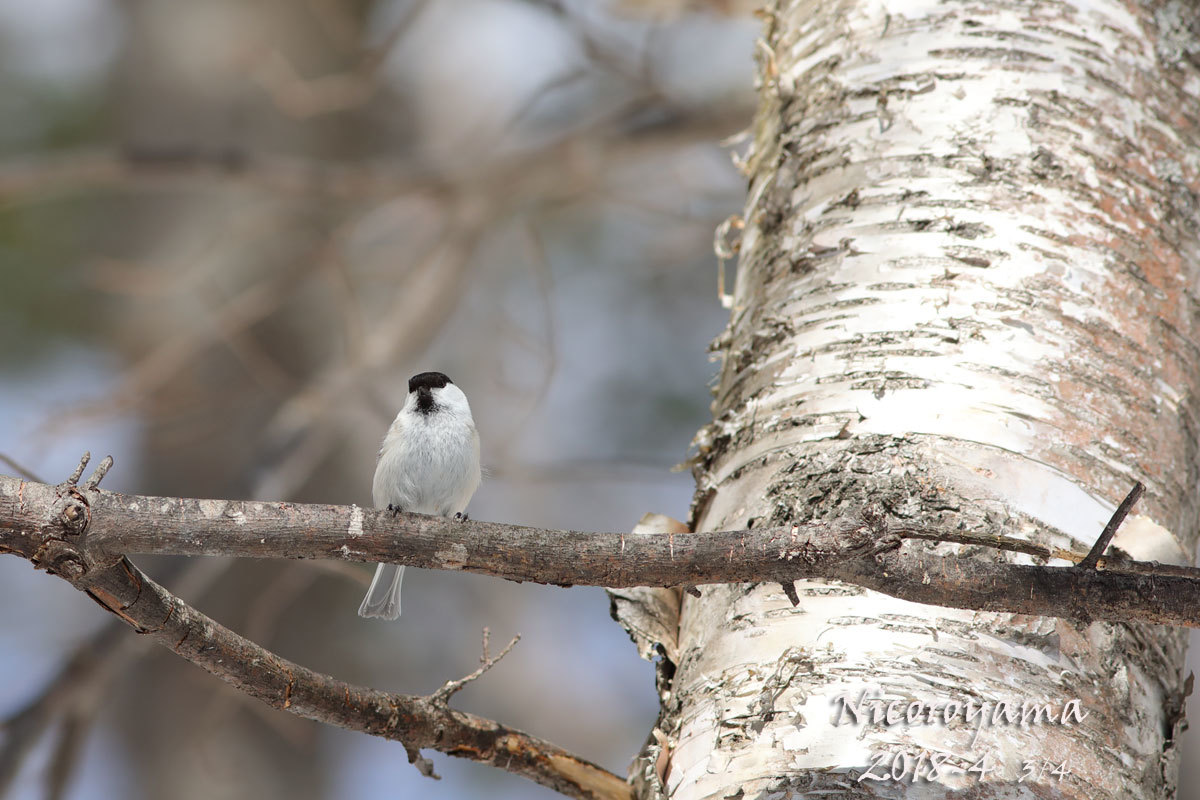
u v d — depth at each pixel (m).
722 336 6.72
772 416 5.77
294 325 16.59
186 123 16.97
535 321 18.00
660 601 5.86
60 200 16.28
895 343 5.62
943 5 6.33
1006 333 5.57
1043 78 6.09
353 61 17.91
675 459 16.92
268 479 13.21
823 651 5.00
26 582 17.66
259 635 11.04
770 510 5.43
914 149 6.04
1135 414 5.59
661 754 5.36
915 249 5.81
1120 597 4.59
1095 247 5.82
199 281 14.63
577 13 14.51
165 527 4.59
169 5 17.41
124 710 14.95
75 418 12.14
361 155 19.66
